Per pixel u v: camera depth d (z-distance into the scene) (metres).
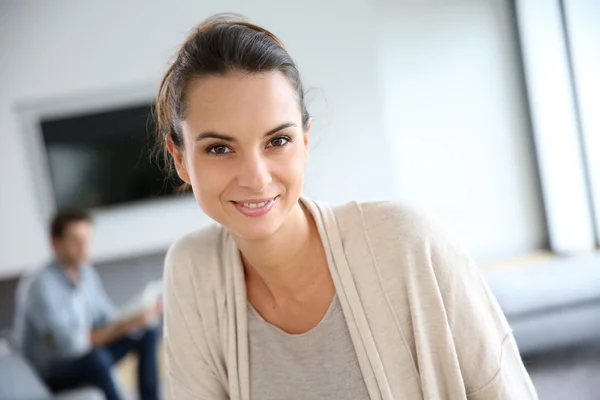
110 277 5.05
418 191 5.19
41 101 4.78
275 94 0.80
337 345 0.94
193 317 1.02
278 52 0.82
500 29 5.13
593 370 1.77
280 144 0.82
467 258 0.94
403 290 0.92
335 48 4.75
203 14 4.75
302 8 4.74
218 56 0.79
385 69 5.16
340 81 4.76
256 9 4.75
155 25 4.76
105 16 4.75
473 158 5.18
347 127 4.77
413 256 0.91
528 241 5.18
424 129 5.17
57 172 4.84
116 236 4.88
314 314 0.95
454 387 0.92
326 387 0.95
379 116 4.77
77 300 3.20
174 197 4.87
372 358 0.92
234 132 0.79
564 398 1.69
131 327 3.22
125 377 4.20
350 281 0.93
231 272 0.98
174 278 1.04
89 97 4.80
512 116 5.16
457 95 5.16
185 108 0.82
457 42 5.15
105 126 4.84
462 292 0.92
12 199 4.80
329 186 4.77
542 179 5.03
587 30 4.35
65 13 4.74
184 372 1.04
